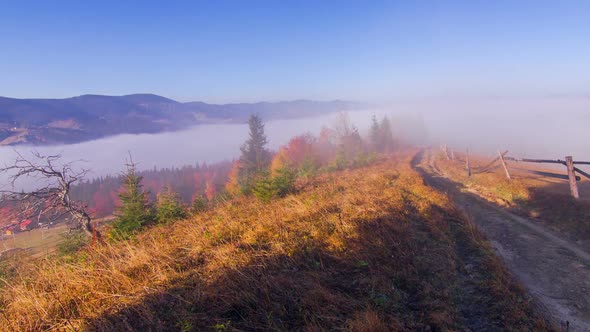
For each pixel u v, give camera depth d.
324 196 12.41
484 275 6.74
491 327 5.08
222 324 4.43
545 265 7.99
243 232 8.27
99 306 5.07
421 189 13.81
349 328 4.46
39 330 4.66
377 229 7.97
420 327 4.85
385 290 5.59
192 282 5.58
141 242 9.14
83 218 13.62
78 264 7.12
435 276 6.44
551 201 12.59
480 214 13.16
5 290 6.02
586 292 6.55
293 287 5.42
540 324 5.16
